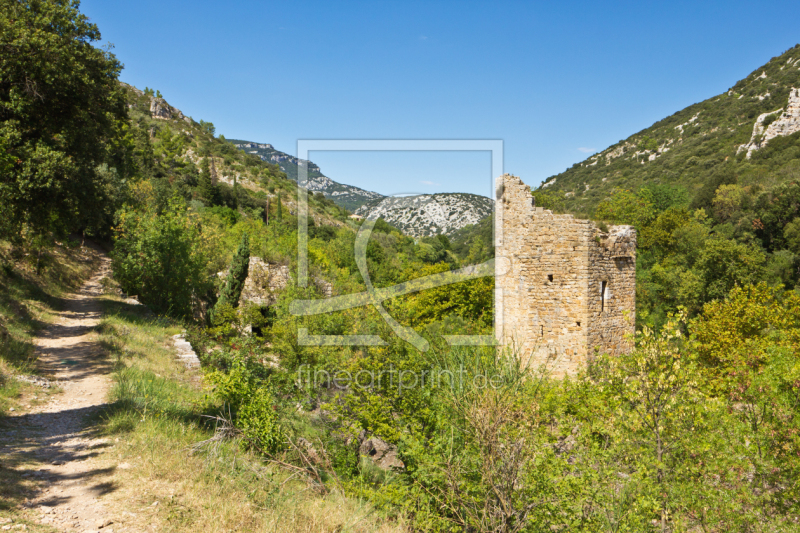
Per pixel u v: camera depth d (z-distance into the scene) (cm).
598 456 768
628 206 5025
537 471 691
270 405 882
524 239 1473
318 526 569
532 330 1462
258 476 663
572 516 683
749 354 1228
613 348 1470
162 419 809
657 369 807
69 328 1783
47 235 2461
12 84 1775
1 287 1903
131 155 6531
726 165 7262
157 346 1562
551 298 1441
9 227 1945
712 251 3512
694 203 5856
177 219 2511
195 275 2508
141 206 4053
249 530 502
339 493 756
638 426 794
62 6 1942
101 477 586
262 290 2609
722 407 803
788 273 3825
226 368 1398
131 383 1017
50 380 1057
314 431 1025
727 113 9538
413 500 795
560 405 962
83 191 2055
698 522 718
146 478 591
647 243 4556
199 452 701
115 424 770
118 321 1827
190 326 2197
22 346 1270
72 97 1930
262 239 3341
